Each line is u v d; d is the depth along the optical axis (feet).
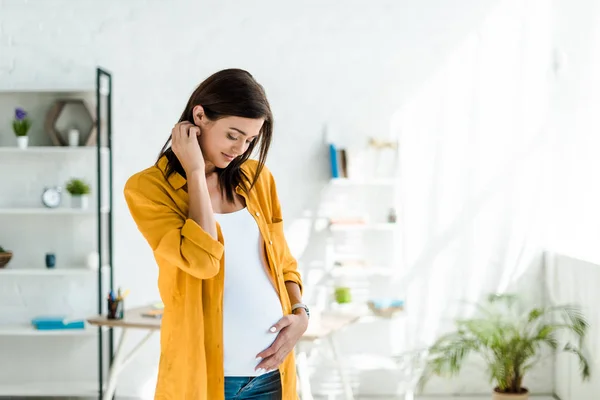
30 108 15.07
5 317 15.16
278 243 6.52
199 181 5.56
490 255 14.93
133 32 14.90
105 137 15.03
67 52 14.96
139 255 15.06
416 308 14.94
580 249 13.85
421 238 14.96
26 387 14.66
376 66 14.85
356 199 14.94
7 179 15.11
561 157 14.65
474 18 14.83
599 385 12.48
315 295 14.99
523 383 14.99
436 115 14.87
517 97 14.84
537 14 14.76
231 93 5.51
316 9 14.85
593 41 13.25
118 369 12.74
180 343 5.71
